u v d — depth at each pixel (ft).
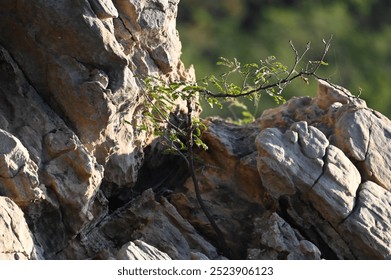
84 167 27.63
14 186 26.66
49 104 28.50
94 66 28.35
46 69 28.30
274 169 29.01
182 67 32.24
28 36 28.22
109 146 28.86
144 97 29.78
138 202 29.55
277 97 29.73
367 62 88.89
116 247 29.01
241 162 30.48
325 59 86.07
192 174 29.84
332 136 30.42
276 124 31.55
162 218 29.37
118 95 28.35
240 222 30.09
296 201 29.17
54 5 27.99
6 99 28.19
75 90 28.09
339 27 90.68
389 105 86.02
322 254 29.14
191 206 30.25
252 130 31.76
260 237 29.19
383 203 29.27
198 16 88.53
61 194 27.48
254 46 87.51
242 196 30.53
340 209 28.76
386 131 30.58
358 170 30.09
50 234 27.71
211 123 31.71
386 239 28.76
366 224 28.76
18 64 28.43
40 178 27.45
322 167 29.22
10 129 27.86
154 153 31.24
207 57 86.02
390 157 30.27
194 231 29.45
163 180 31.50
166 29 30.48
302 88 73.77
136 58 29.96
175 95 29.53
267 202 29.84
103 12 28.30
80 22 28.02
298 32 88.89
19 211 26.43
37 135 27.91
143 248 27.25
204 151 31.19
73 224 27.81
